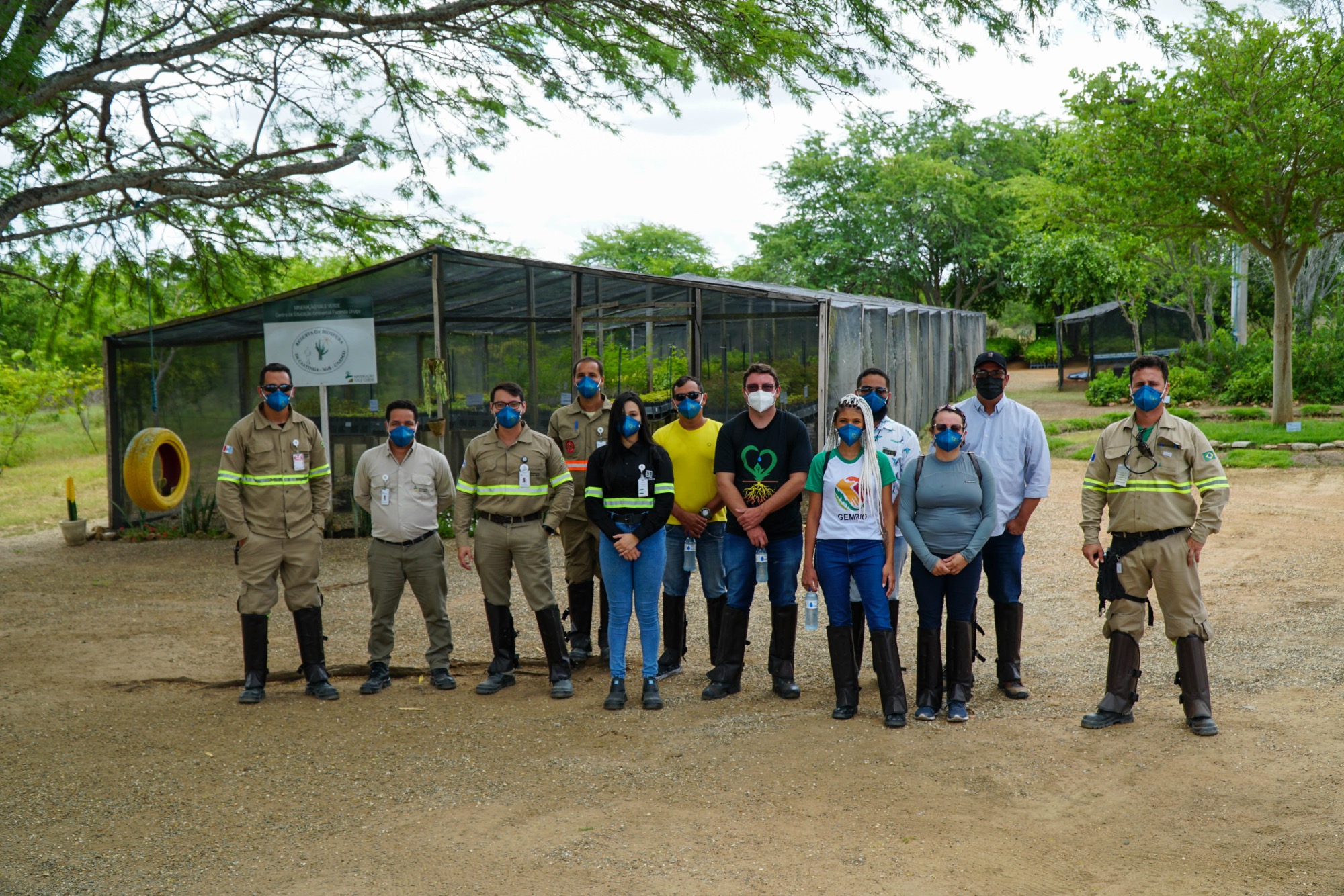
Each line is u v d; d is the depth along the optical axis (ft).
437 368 40.91
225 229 40.81
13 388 76.13
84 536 43.24
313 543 20.57
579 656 22.50
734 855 12.41
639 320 46.14
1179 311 105.50
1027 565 30.78
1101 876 11.53
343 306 41.04
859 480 17.78
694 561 20.79
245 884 12.18
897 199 147.13
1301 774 14.08
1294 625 22.16
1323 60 52.60
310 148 36.24
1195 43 53.93
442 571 21.11
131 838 13.66
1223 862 11.72
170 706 19.76
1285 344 56.59
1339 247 88.22
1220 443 53.01
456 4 32.94
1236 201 55.83
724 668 19.53
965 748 15.94
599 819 13.71
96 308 43.24
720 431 19.53
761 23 32.12
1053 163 92.43
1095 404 85.10
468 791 15.01
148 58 30.53
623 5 33.81
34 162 35.94
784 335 44.91
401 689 20.84
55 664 23.07
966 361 103.30
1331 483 42.70
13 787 15.56
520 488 20.30
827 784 14.66
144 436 38.09
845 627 17.92
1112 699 16.74
